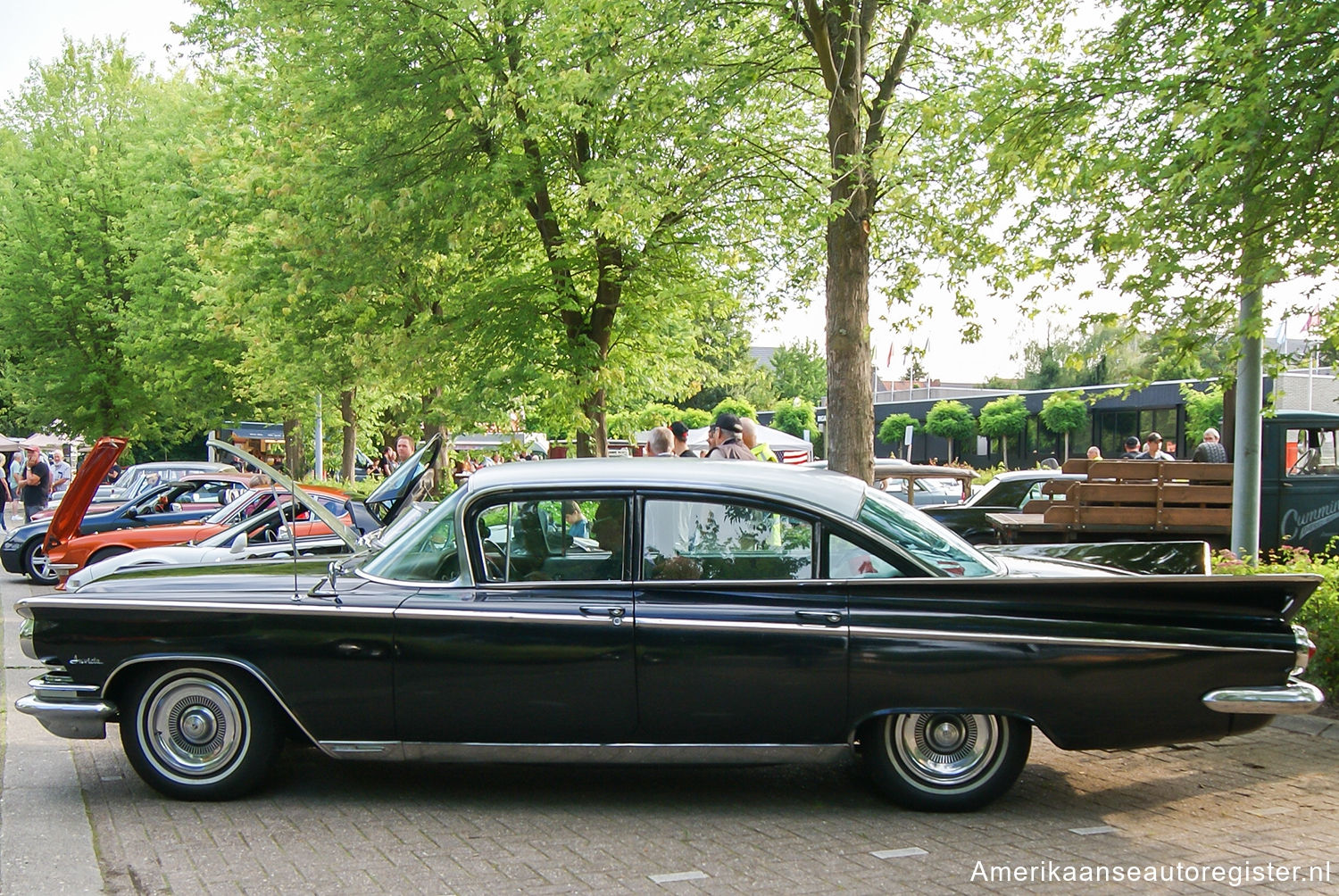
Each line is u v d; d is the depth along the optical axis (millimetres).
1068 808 5043
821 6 11125
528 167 14602
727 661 4750
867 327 10969
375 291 15789
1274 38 7676
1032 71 9328
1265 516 11789
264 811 4949
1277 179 7465
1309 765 5785
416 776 5539
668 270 16078
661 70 11281
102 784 5352
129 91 35000
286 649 4898
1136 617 4742
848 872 4191
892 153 10203
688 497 4973
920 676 4711
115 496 20094
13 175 34375
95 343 33750
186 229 24016
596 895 3947
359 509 11188
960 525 11359
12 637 10375
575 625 4789
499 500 5035
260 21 15656
